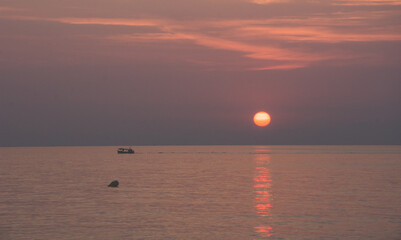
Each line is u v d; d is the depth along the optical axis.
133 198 68.94
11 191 79.56
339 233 43.53
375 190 79.44
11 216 52.94
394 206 59.84
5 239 41.53
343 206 59.91
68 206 60.75
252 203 62.94
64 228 46.03
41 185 90.81
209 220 50.06
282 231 44.47
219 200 66.25
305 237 41.94
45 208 59.00
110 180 102.56
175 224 47.91
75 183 95.31
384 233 43.47
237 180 101.69
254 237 42.09
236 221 49.47
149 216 52.72
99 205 61.50
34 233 43.81
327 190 79.56
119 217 52.06
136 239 41.44
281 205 60.97
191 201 65.19
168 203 63.22
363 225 47.12
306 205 60.94
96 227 46.47
